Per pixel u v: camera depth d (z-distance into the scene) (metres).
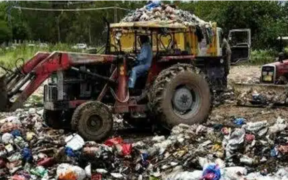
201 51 16.33
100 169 8.50
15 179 8.02
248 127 9.56
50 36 87.94
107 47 11.91
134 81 11.38
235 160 8.80
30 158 8.65
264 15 41.88
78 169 8.05
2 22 70.69
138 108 11.53
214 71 16.39
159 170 8.66
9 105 10.65
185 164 8.68
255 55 36.28
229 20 42.25
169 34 12.16
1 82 10.60
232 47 27.72
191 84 11.60
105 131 10.70
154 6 15.21
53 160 8.58
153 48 11.88
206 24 16.23
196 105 11.68
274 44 41.00
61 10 78.44
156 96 11.28
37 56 10.89
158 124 11.69
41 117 12.29
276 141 9.23
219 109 15.51
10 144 9.03
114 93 11.39
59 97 10.98
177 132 10.24
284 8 43.53
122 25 11.67
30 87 10.74
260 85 18.02
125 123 12.66
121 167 8.68
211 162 8.52
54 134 10.69
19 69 10.81
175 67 11.56
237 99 16.75
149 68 11.52
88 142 9.37
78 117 10.55
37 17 87.69
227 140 9.18
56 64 10.90
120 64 11.39
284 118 13.69
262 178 7.90
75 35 84.38
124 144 9.28
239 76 25.62
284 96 16.34
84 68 11.16
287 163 8.73
